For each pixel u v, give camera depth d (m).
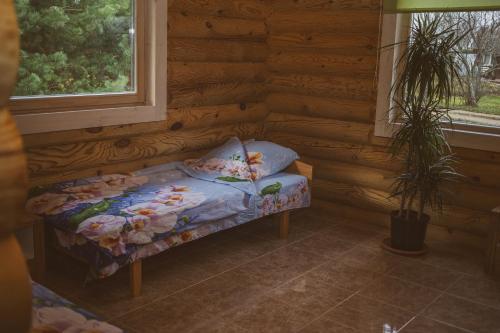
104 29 3.65
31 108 3.30
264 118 4.97
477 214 3.86
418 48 3.41
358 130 4.37
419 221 3.72
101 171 3.73
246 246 3.90
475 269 3.58
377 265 3.61
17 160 0.46
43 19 3.30
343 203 4.59
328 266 3.57
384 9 3.99
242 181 3.77
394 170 4.23
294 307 2.96
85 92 3.62
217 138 4.54
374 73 4.21
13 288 0.47
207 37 4.29
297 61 4.68
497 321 2.88
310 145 4.70
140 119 3.86
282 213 4.04
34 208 3.10
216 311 2.89
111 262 2.80
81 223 2.85
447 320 2.87
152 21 3.83
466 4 3.56
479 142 3.74
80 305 2.90
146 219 2.95
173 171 4.01
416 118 3.48
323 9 4.44
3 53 0.44
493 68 3.74
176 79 4.09
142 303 2.95
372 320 2.84
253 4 4.62
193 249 3.80
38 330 1.71
